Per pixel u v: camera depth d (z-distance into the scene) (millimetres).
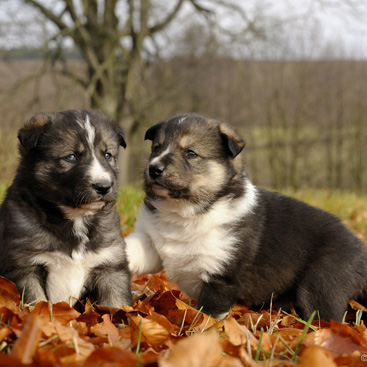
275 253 4758
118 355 2652
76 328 3479
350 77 28688
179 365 2484
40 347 2902
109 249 4254
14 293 3789
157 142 4867
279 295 4824
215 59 21875
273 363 3037
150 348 2994
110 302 4262
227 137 4781
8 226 4027
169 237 4715
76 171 4098
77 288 4207
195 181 4621
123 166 19562
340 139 29016
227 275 4645
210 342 2590
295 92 28453
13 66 17109
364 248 4957
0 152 16016
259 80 27969
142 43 18406
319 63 28469
